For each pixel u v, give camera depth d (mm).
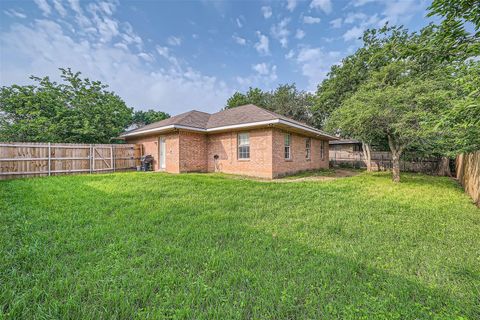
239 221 3930
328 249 2844
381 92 8359
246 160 11219
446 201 5723
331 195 6309
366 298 1856
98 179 8609
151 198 5520
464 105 2611
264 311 1709
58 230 3281
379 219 4145
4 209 4297
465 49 2750
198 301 1800
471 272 2273
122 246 2773
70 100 15258
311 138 14789
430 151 10984
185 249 2756
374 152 16922
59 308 1688
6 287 1904
